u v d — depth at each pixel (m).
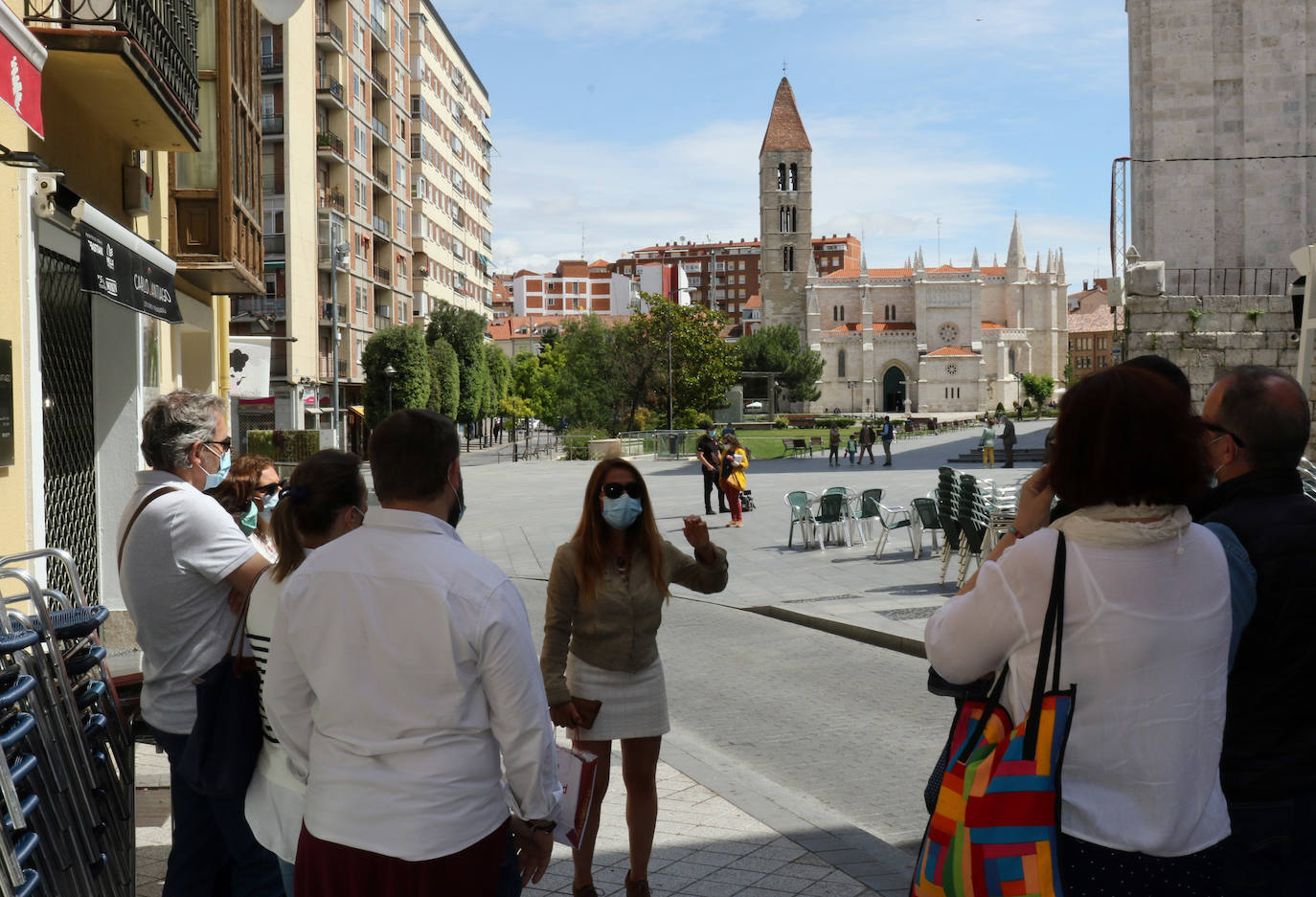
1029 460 44.34
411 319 73.50
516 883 2.87
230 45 13.71
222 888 3.97
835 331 136.88
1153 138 22.86
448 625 2.61
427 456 2.75
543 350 110.62
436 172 78.62
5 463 7.20
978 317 134.38
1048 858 2.23
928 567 16.09
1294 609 2.72
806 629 12.35
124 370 11.53
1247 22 22.39
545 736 2.72
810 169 139.12
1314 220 22.27
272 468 4.75
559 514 27.16
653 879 4.80
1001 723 2.36
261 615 3.42
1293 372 20.48
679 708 8.80
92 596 11.23
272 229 48.97
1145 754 2.26
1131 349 20.91
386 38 65.50
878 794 6.52
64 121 9.36
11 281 7.44
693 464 47.81
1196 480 2.31
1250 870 2.76
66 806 3.56
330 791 2.65
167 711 3.80
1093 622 2.27
